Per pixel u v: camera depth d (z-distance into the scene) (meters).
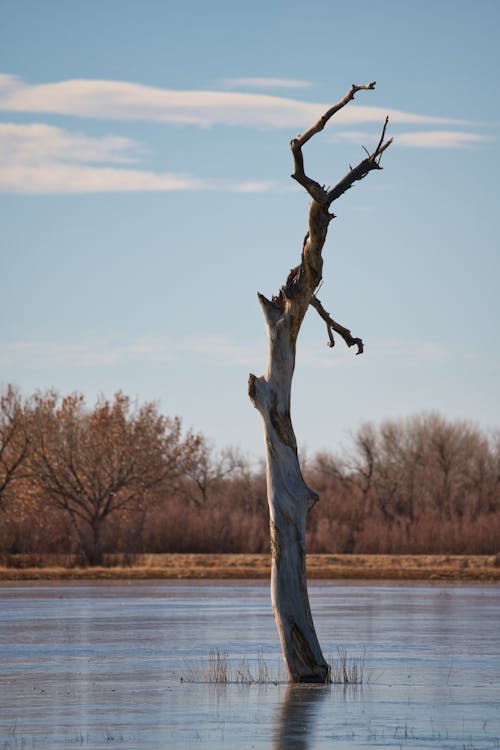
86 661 88.44
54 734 56.41
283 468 70.94
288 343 71.00
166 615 132.62
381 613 135.00
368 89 65.38
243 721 59.78
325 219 69.06
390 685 73.06
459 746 53.00
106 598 161.38
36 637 107.38
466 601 155.25
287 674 73.75
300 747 52.69
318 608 143.25
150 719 60.62
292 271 71.31
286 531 71.00
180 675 79.06
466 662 86.44
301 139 67.31
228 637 107.12
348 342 75.50
